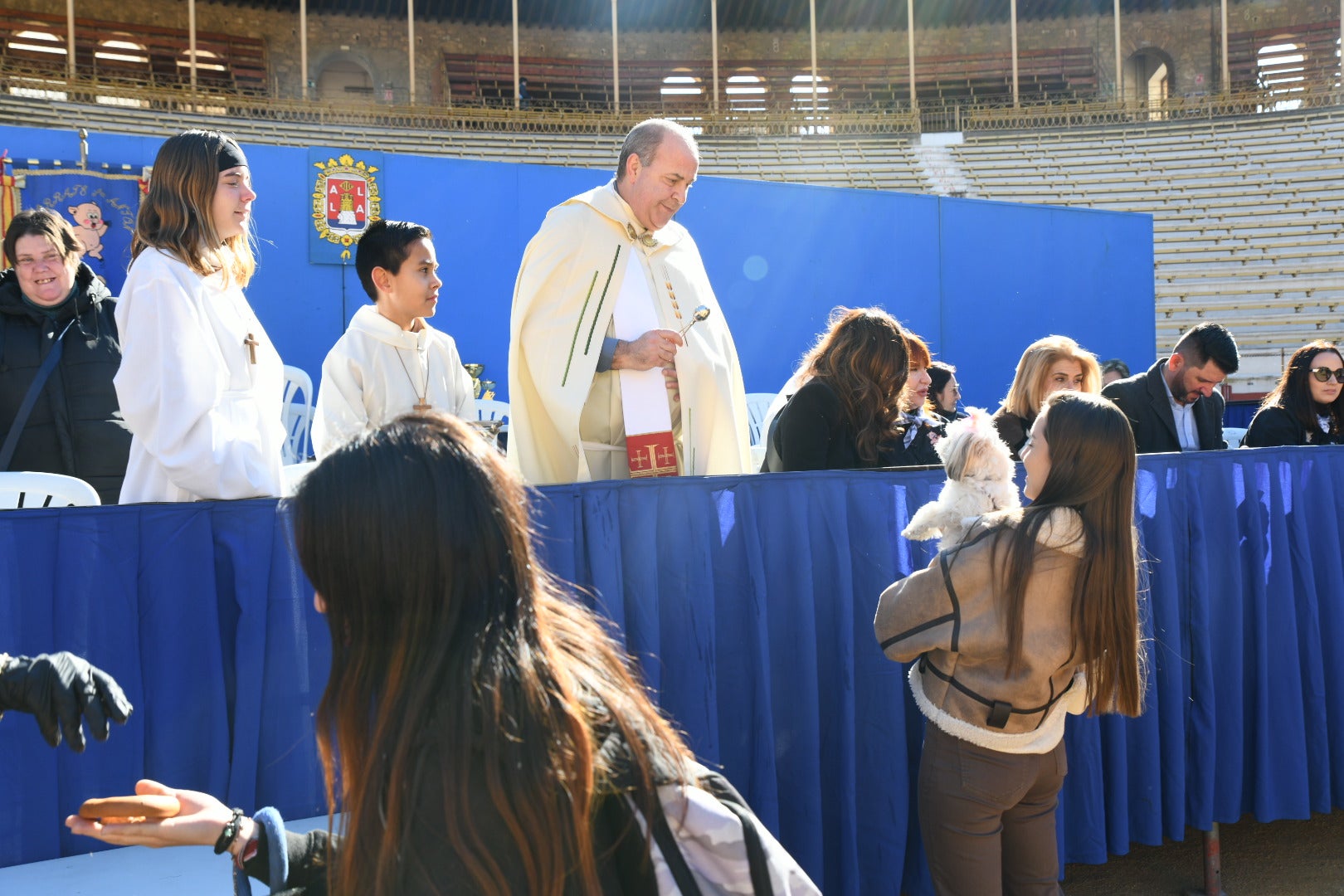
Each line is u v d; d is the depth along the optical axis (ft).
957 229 36.91
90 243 25.93
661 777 3.48
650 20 92.02
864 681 9.14
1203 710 10.40
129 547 7.08
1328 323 62.85
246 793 7.30
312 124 68.74
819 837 8.80
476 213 30.45
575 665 3.66
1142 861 11.60
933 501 9.25
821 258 35.06
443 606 3.39
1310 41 89.15
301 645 7.50
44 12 80.48
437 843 3.24
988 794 7.43
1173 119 78.48
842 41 94.68
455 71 89.04
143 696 7.09
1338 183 70.03
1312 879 11.10
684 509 8.40
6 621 6.72
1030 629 7.18
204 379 8.11
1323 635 11.21
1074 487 7.21
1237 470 10.71
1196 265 67.00
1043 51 92.94
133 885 6.50
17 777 6.82
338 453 3.53
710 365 11.06
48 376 10.75
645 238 11.00
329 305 28.94
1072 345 12.46
